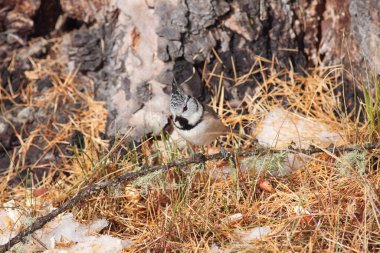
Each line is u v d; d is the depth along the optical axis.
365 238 8.32
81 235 9.30
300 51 12.13
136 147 10.78
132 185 9.93
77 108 12.39
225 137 11.36
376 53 11.13
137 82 11.63
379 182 9.44
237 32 11.78
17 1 12.96
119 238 9.24
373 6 11.03
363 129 10.61
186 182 9.86
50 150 11.72
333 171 9.82
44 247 9.13
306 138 10.80
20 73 12.90
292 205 9.38
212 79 11.86
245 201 9.65
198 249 8.72
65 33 13.49
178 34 11.52
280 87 11.88
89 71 12.66
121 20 11.89
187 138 9.93
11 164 11.50
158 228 9.22
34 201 10.24
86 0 12.86
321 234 8.55
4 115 12.23
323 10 12.15
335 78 11.88
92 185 9.73
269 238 8.73
